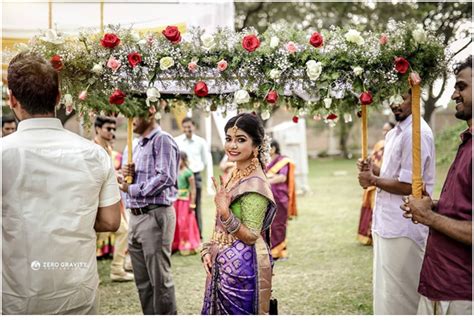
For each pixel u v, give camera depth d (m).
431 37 2.85
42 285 2.20
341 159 26.64
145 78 3.00
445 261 2.55
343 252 6.85
